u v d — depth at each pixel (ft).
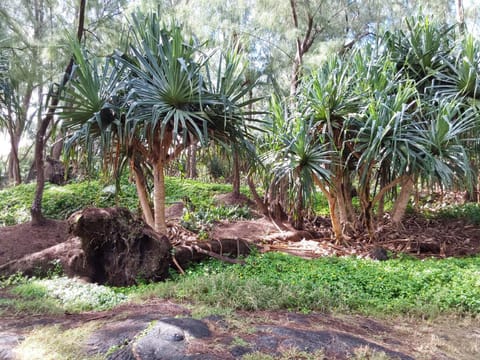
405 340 11.96
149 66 18.94
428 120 24.91
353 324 12.89
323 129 23.58
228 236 25.13
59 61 26.35
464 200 35.01
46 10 32.48
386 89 23.38
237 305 13.41
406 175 23.11
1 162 63.93
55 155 38.47
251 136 20.94
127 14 29.04
